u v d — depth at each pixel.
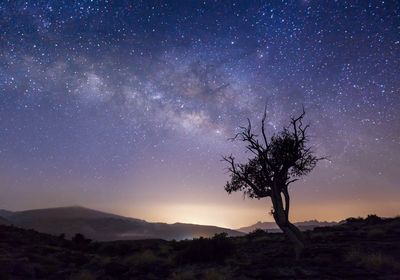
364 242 25.25
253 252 24.61
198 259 20.72
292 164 21.25
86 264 20.73
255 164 22.34
